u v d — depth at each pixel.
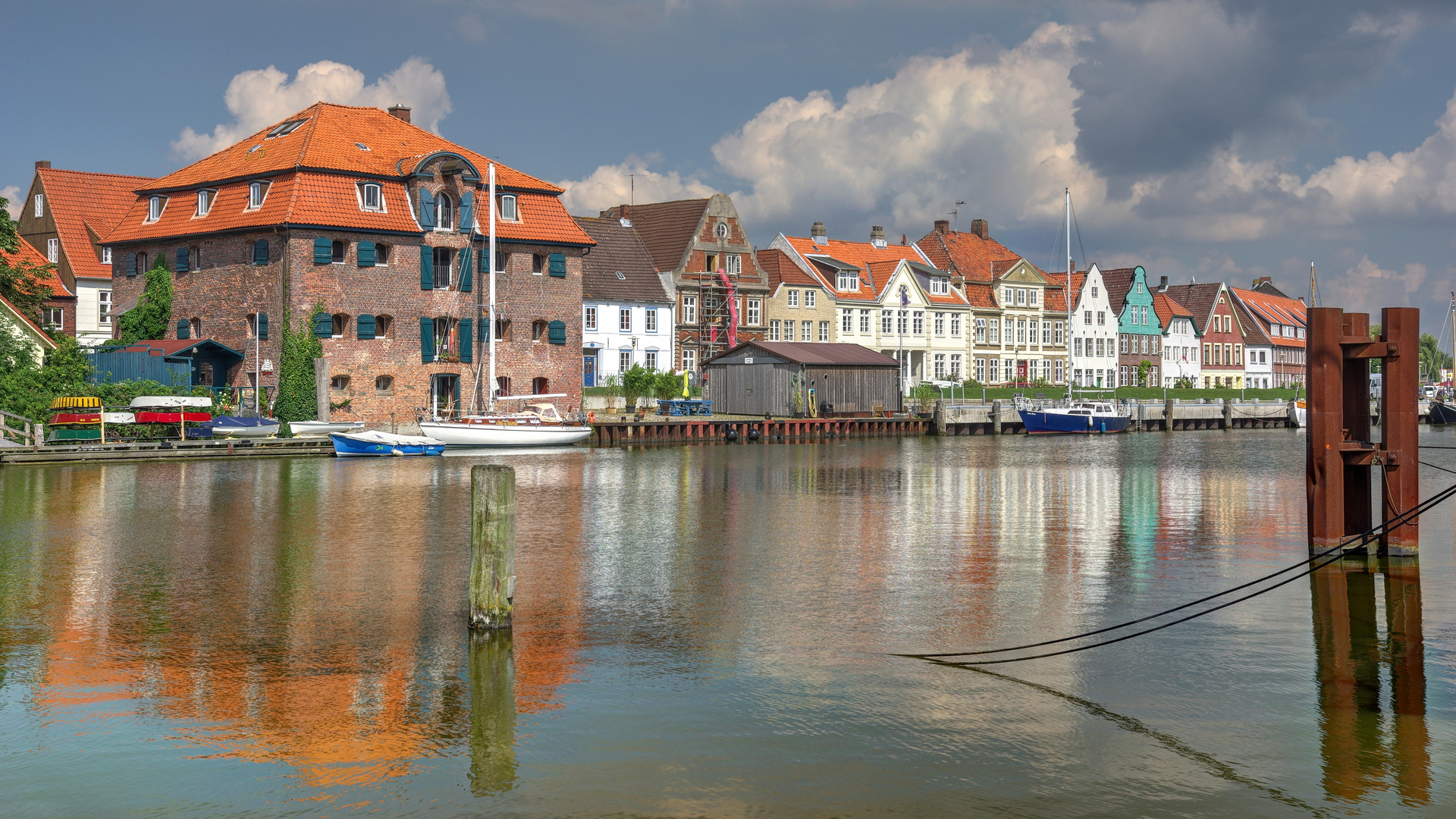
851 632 17.27
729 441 73.00
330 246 62.28
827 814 10.56
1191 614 18.42
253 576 21.58
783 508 33.97
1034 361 112.06
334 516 31.02
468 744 12.24
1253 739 12.46
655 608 18.91
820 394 81.56
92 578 21.41
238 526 28.88
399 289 64.94
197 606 18.84
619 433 68.31
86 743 12.24
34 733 12.54
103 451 49.34
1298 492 39.69
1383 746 12.29
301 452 55.03
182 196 67.94
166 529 28.11
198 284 66.19
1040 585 21.06
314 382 61.16
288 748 12.09
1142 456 61.75
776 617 18.25
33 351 55.91
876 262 103.00
